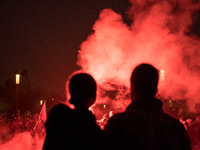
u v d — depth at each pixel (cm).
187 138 252
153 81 255
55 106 272
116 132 242
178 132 250
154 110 248
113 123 246
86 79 276
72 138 256
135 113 243
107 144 251
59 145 258
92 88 278
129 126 239
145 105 249
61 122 260
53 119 263
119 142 240
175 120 256
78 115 263
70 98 278
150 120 241
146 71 255
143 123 240
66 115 263
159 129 242
